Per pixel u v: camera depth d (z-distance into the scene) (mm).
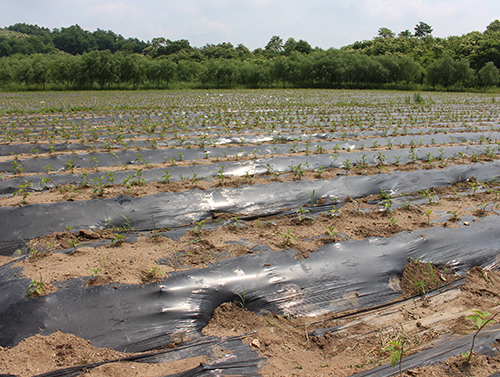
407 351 3682
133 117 17500
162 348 3791
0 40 118250
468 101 30391
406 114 22078
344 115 20500
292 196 7801
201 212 7027
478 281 5047
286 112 21609
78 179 8445
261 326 4188
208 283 4625
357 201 7781
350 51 64000
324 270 5031
